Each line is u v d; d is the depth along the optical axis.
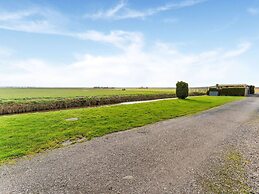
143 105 21.86
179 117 15.69
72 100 29.61
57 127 10.99
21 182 5.22
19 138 8.98
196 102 27.69
